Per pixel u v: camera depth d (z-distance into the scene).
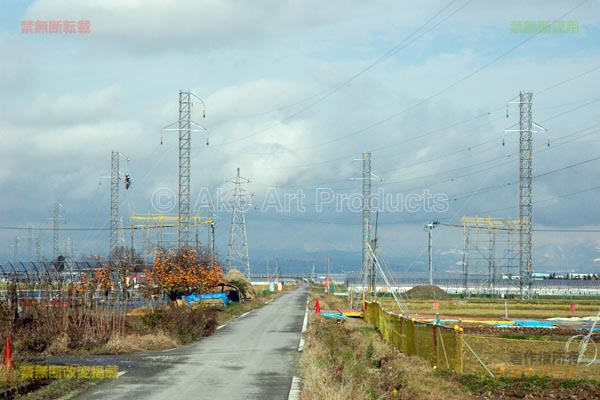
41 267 39.66
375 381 18.48
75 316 26.61
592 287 106.62
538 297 86.88
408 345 25.58
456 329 20.59
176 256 53.16
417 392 16.95
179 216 60.56
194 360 22.36
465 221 99.38
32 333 25.08
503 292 94.94
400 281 105.94
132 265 50.41
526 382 18.92
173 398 15.05
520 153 81.50
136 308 43.09
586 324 47.38
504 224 98.94
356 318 52.81
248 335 32.72
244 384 17.22
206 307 43.47
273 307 63.09
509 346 26.16
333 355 22.66
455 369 20.59
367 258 63.28
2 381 16.17
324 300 80.06
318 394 14.70
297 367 20.58
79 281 35.50
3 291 32.59
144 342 25.80
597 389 18.12
